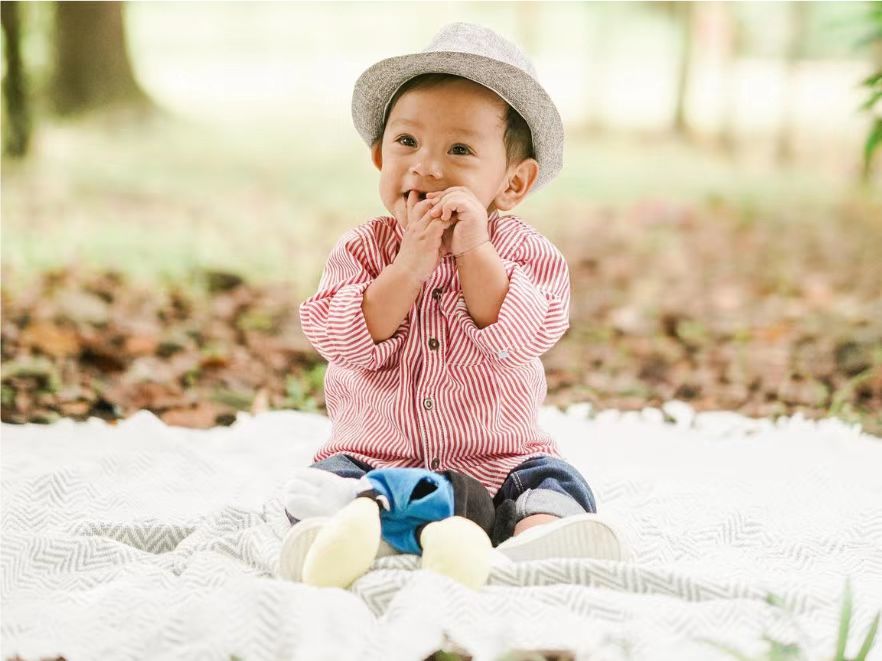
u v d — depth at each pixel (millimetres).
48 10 10719
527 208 8875
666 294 6352
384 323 2131
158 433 3232
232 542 2145
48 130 10398
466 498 1990
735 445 3348
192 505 2631
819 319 5754
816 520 2508
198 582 1879
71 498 2568
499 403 2234
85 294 5582
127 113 10867
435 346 2205
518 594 1787
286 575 1877
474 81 2217
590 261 7184
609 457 3230
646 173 10336
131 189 8750
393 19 13758
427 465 2211
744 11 13156
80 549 2119
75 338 4781
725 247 7723
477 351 2203
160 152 10117
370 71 2293
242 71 13266
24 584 2039
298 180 9469
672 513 2555
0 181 8586
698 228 8305
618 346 5246
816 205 9258
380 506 1927
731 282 6691
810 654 1691
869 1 4027
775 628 1748
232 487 2799
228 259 6781
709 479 2893
